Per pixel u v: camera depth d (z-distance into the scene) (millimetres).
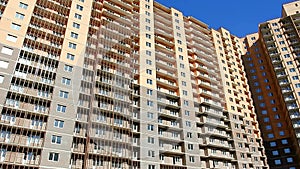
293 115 73375
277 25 93312
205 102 63594
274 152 74812
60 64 46125
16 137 38125
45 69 44406
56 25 50031
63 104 42438
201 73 71438
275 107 82250
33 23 48969
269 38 92438
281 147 74562
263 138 78188
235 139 64125
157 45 65250
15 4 46750
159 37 67688
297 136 69562
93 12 59188
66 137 40062
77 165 40844
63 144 39312
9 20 44531
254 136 71875
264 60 93250
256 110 84625
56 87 43375
